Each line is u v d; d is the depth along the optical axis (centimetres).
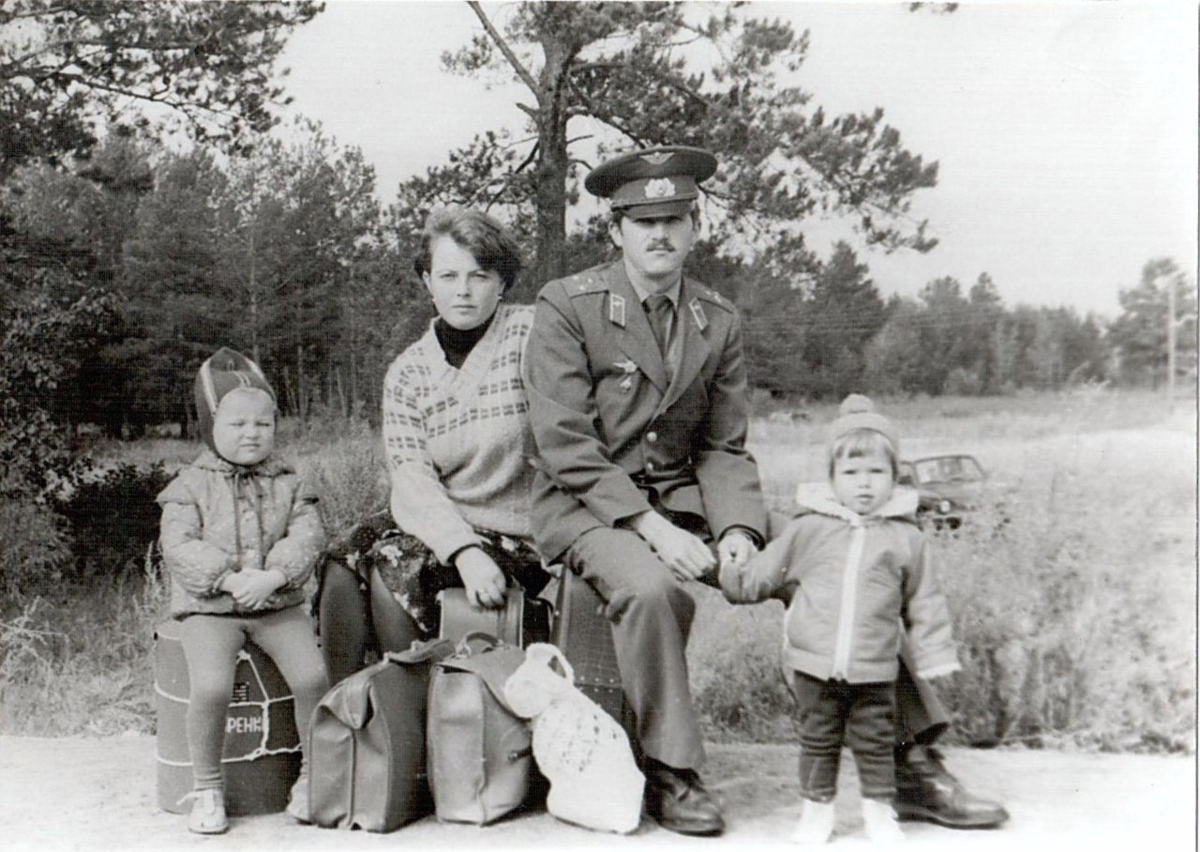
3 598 492
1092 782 368
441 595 352
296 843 314
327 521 478
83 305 503
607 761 315
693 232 357
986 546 444
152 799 358
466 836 315
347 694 318
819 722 310
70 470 503
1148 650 419
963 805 322
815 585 311
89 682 464
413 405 371
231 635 332
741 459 355
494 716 324
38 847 315
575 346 343
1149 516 448
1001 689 416
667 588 309
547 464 339
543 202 491
